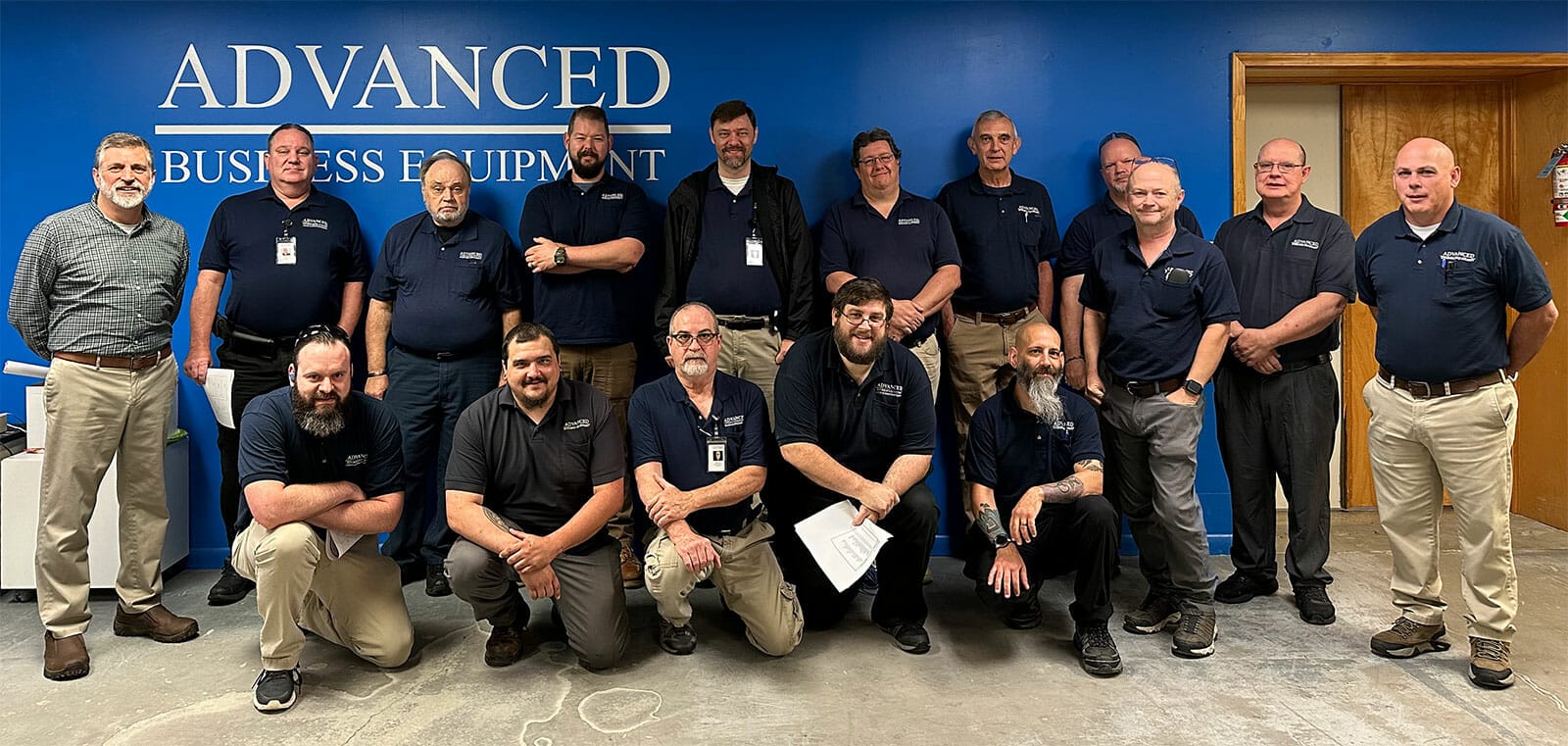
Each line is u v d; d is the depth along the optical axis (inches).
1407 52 154.6
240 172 149.4
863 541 107.5
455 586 107.7
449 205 135.0
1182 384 116.7
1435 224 105.3
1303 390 125.7
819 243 151.8
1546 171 155.1
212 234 139.0
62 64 146.8
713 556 106.6
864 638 120.1
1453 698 101.7
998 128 143.9
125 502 118.1
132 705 102.0
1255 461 130.3
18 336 148.3
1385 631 114.9
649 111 151.9
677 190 139.9
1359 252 112.7
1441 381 105.0
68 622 111.7
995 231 145.6
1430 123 169.9
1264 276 126.4
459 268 137.1
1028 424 114.2
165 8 147.3
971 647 117.2
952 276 137.9
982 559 117.3
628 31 151.1
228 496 140.5
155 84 147.8
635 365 146.8
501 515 112.3
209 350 138.4
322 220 141.3
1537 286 100.2
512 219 152.2
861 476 116.5
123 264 114.2
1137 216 116.9
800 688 105.8
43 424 136.1
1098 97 154.2
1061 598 135.0
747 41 151.9
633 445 114.7
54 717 99.3
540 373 106.0
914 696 103.7
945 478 155.9
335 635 112.4
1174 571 116.6
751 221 137.6
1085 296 127.4
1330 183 171.8
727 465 113.4
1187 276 114.9
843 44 152.6
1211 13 153.6
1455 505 106.0
